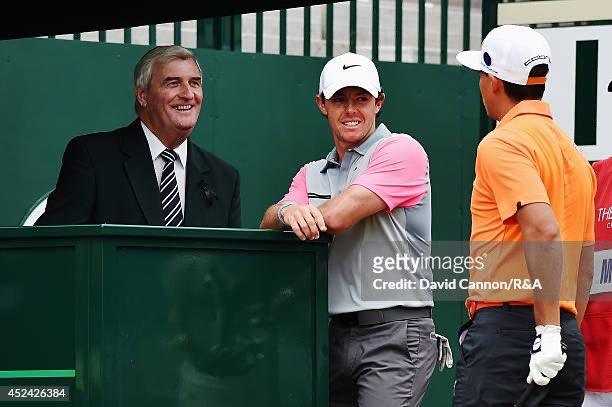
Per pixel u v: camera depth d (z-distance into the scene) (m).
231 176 12.50
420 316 11.18
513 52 10.62
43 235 9.62
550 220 10.04
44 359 9.64
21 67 14.66
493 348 10.30
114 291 9.58
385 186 10.91
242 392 10.14
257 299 10.21
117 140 12.09
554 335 9.97
